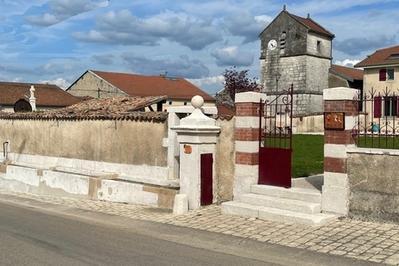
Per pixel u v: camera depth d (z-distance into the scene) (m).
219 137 11.71
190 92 68.88
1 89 52.53
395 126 8.97
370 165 8.84
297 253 7.40
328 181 9.36
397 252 7.18
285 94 11.68
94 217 11.18
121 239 8.55
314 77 57.69
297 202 9.66
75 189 14.84
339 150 9.19
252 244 8.02
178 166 13.94
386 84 45.03
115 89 62.78
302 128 37.81
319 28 59.28
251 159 10.82
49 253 7.40
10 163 19.59
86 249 7.70
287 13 58.41
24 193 16.89
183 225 9.77
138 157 15.09
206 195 11.50
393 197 8.59
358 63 46.97
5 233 9.02
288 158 10.39
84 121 17.16
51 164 18.77
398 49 46.59
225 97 68.31
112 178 14.68
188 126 11.33
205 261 7.02
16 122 20.86
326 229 8.59
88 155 17.00
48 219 10.85
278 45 59.22
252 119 10.83
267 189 10.41
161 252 7.55
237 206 10.20
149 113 14.86
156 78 70.62
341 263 6.83
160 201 12.20
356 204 9.05
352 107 9.23
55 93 56.41
